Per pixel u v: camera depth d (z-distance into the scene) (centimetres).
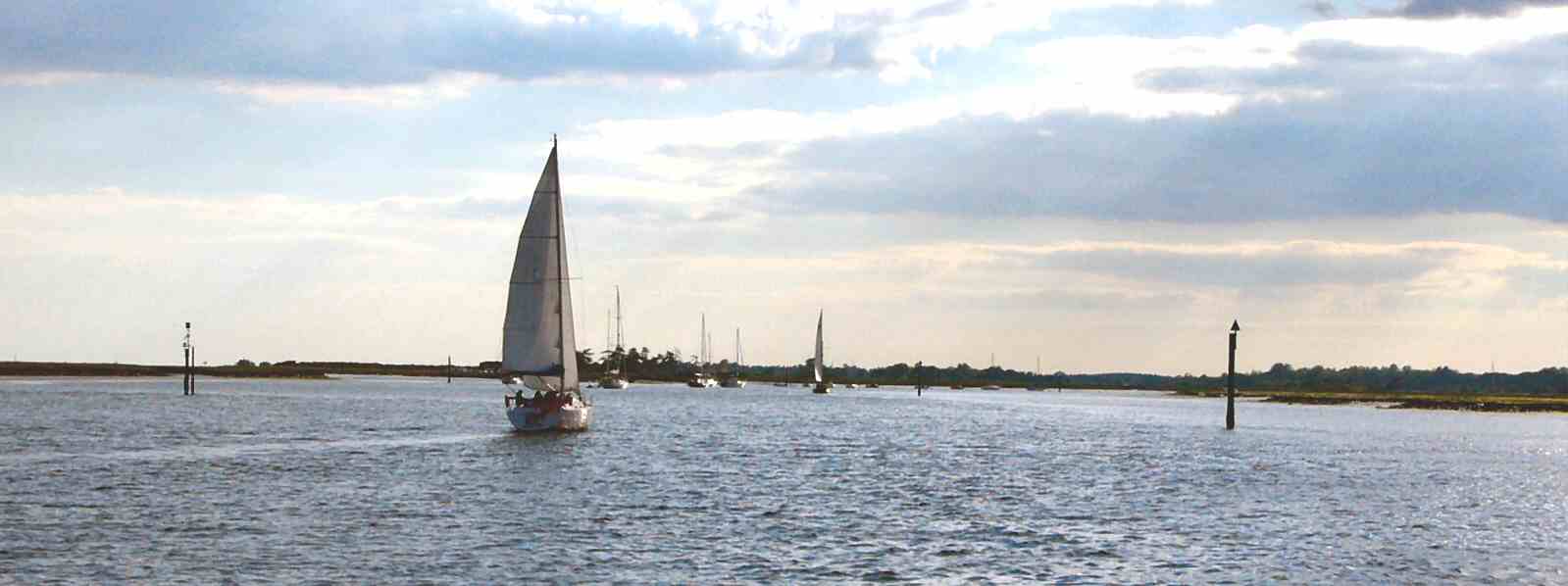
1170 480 7056
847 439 10462
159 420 11769
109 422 11331
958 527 5112
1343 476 7425
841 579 4075
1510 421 15588
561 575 4056
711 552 4481
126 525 4878
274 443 8900
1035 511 5647
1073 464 8131
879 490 6384
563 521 5106
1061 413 17900
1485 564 4419
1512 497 6450
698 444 9406
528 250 8794
